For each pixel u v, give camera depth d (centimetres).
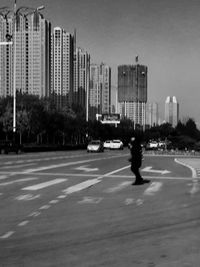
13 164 2905
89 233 833
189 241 773
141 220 969
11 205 1173
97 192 1466
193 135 14550
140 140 1731
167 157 4419
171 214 1048
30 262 637
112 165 2878
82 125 8850
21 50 8744
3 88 8700
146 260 647
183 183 1781
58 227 887
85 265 621
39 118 6944
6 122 6669
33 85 8838
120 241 769
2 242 761
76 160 3497
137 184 1717
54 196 1357
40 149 6191
